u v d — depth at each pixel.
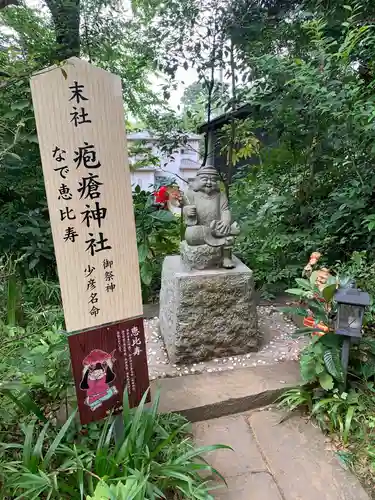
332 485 1.76
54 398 1.88
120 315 1.56
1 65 1.87
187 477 1.48
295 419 2.18
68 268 1.42
